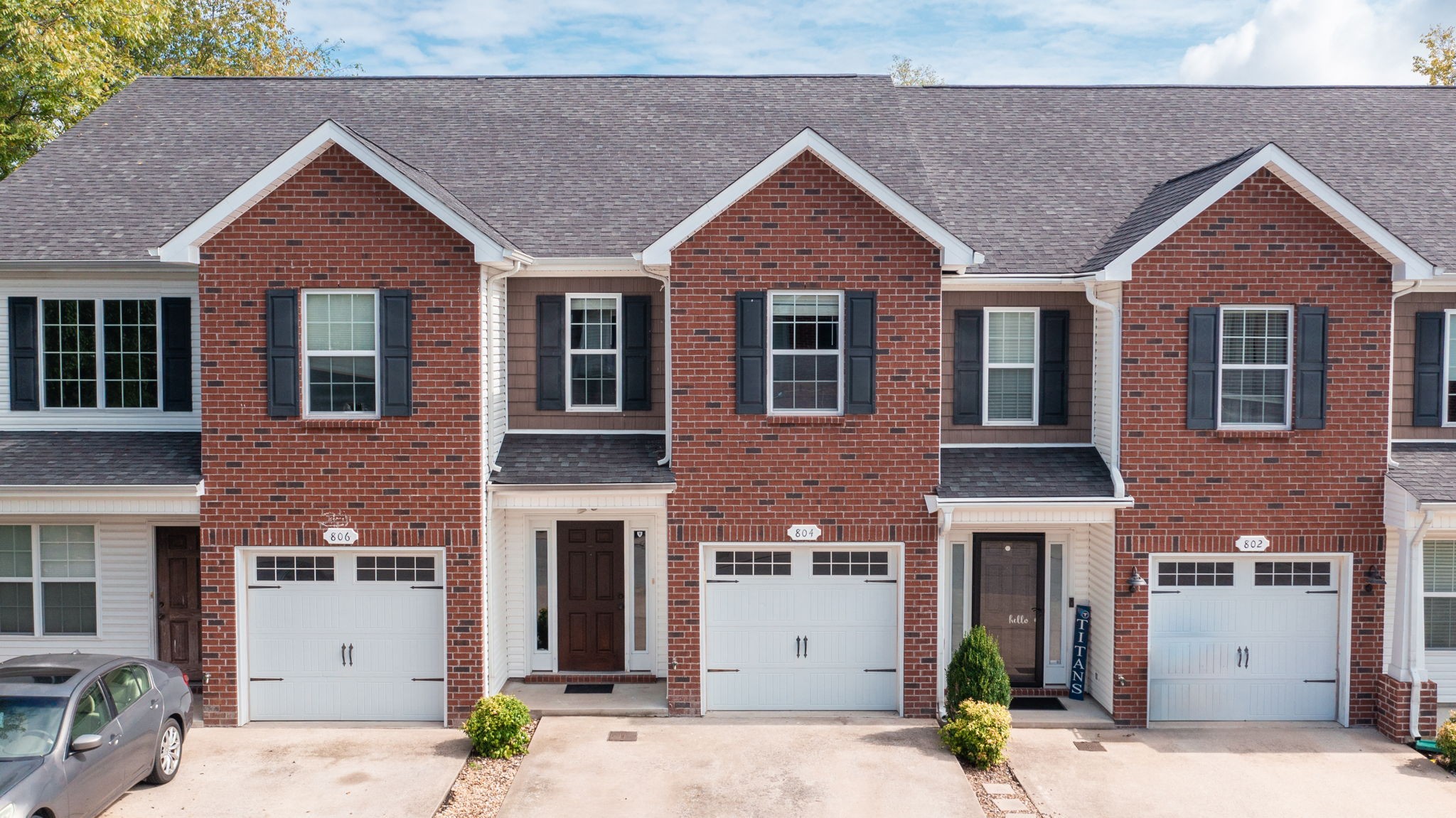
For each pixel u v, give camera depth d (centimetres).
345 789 1127
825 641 1388
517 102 1822
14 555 1434
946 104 1864
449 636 1323
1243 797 1130
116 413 1451
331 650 1348
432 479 1311
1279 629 1379
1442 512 1288
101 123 1747
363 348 1312
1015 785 1159
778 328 1341
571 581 1499
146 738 1079
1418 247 1444
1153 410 1338
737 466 1344
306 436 1306
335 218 1291
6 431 1437
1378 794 1139
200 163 1641
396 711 1354
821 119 1758
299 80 1891
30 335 1442
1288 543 1343
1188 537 1342
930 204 1428
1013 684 1472
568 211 1522
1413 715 1301
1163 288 1327
